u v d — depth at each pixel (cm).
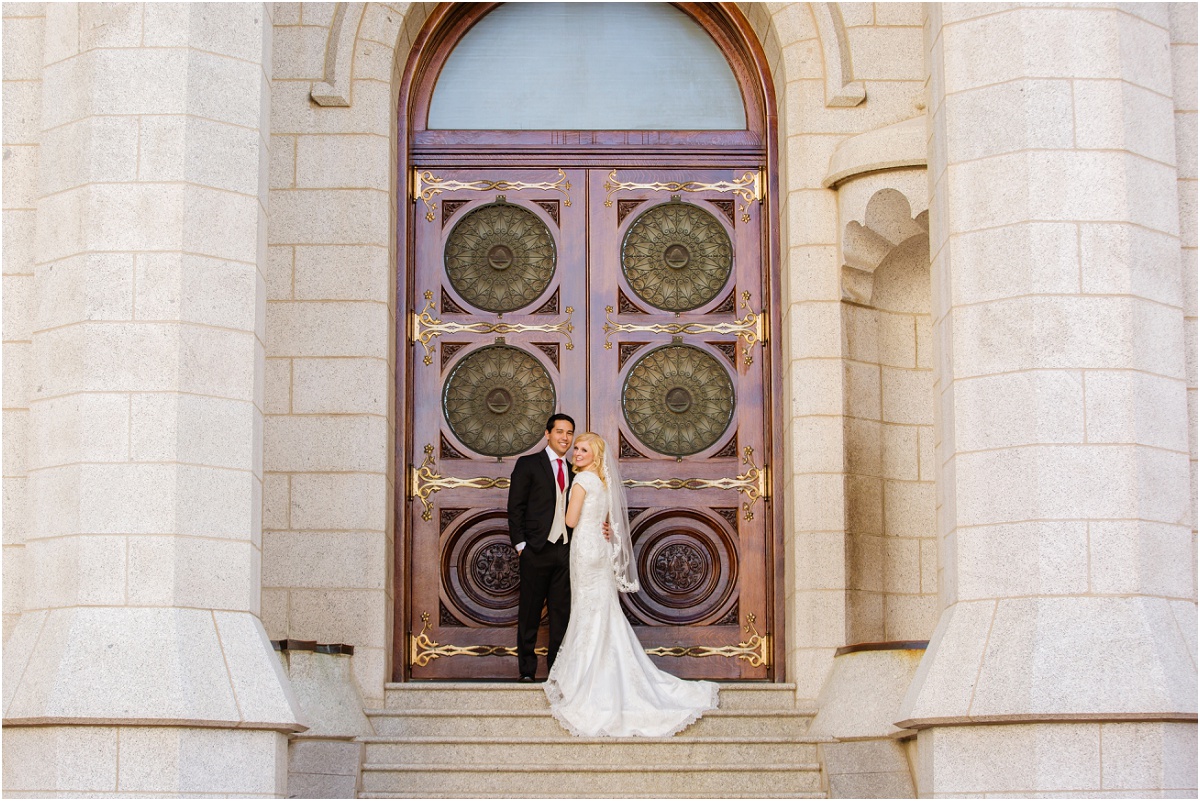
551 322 1010
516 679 970
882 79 981
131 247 723
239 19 761
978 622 711
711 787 837
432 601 979
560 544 926
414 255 1014
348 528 933
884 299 992
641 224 1023
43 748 669
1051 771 671
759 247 1021
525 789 833
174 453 704
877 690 855
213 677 686
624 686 884
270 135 971
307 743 827
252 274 742
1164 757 667
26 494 755
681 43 1044
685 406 1005
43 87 773
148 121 734
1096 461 710
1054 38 743
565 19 1045
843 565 936
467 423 1000
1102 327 722
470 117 1034
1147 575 703
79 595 693
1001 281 732
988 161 745
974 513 724
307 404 947
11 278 784
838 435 951
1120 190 733
